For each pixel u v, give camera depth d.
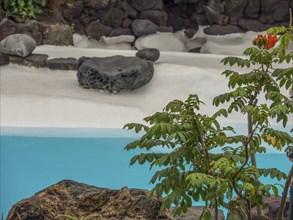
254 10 21.05
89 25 20.42
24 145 12.12
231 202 4.11
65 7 19.91
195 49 21.69
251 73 4.51
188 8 21.67
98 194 5.52
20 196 9.91
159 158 3.98
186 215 5.98
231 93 4.37
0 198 9.77
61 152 11.94
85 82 14.98
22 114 13.45
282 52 4.41
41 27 18.86
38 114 13.49
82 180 10.77
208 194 3.87
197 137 3.94
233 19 21.09
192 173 3.65
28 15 18.78
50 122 13.27
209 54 19.45
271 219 6.09
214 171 3.92
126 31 20.84
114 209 5.43
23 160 11.46
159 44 20.75
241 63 4.52
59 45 19.12
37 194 5.59
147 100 14.81
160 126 3.79
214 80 15.38
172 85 15.27
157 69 15.80
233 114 14.30
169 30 21.34
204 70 15.64
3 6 18.47
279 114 3.82
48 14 19.50
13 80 15.37
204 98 15.03
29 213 5.15
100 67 14.98
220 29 21.02
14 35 16.48
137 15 21.06
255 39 4.52
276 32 4.38
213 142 4.13
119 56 15.59
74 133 12.86
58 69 16.23
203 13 21.58
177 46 21.02
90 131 13.01
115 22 20.67
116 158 11.82
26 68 16.27
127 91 15.07
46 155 11.74
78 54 17.83
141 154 4.12
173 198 3.89
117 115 13.73
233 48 20.92
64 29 19.25
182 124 3.90
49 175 10.88
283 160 11.73
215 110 14.69
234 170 3.83
